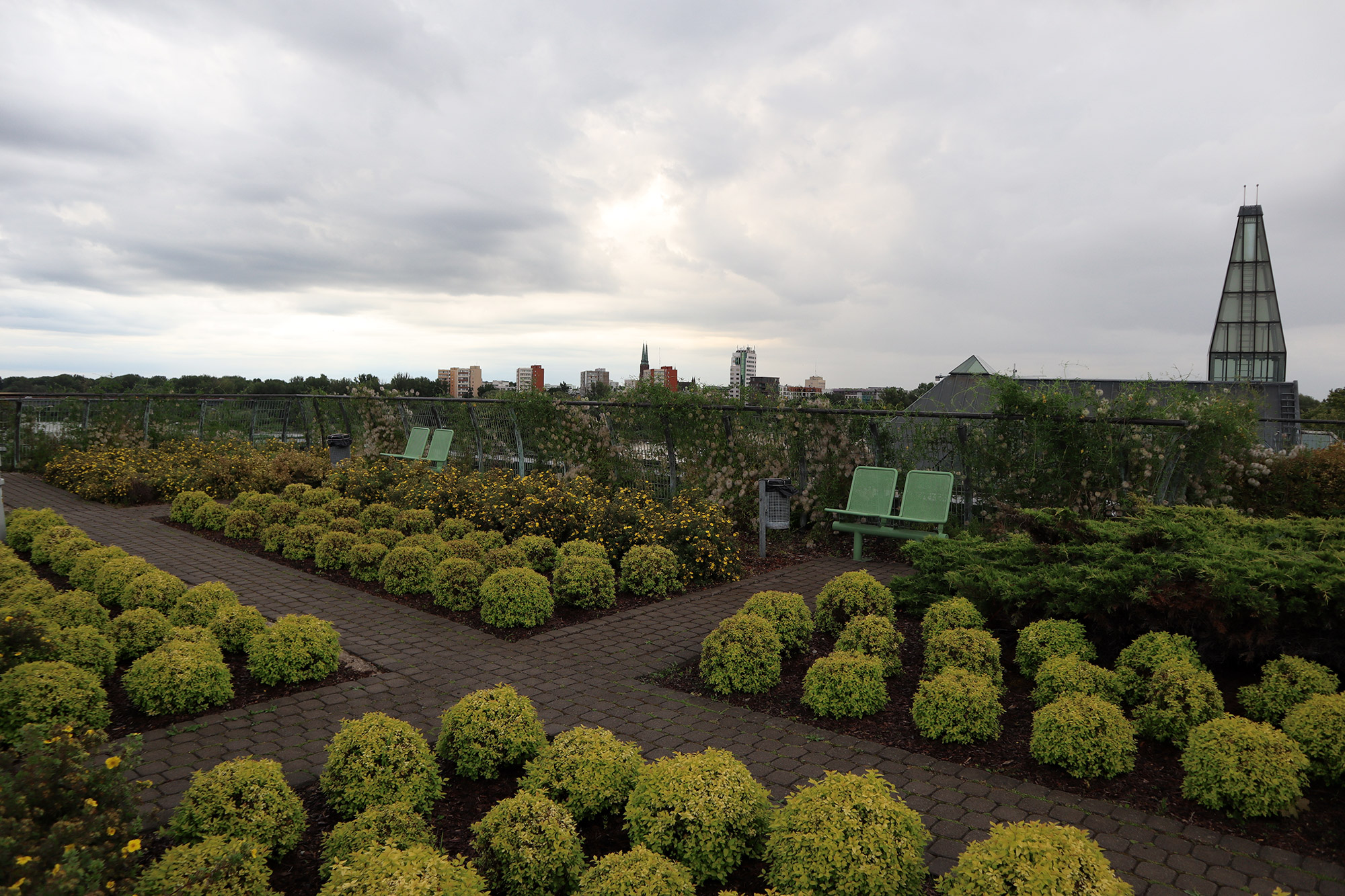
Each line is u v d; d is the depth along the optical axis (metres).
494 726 4.07
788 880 2.83
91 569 7.61
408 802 3.54
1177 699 4.38
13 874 2.34
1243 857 3.36
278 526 10.05
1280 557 5.13
